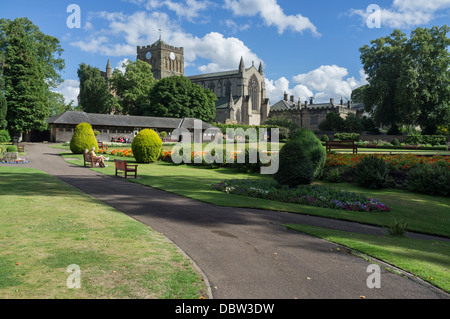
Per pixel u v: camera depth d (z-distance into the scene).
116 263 5.73
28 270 5.21
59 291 4.60
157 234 7.88
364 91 63.38
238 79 109.00
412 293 5.25
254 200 13.43
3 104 43.81
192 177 20.83
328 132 71.44
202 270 5.84
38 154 32.25
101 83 83.06
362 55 64.50
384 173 17.92
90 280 5.00
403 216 12.54
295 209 12.02
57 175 18.88
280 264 6.29
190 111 71.56
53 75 60.91
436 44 58.53
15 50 49.50
